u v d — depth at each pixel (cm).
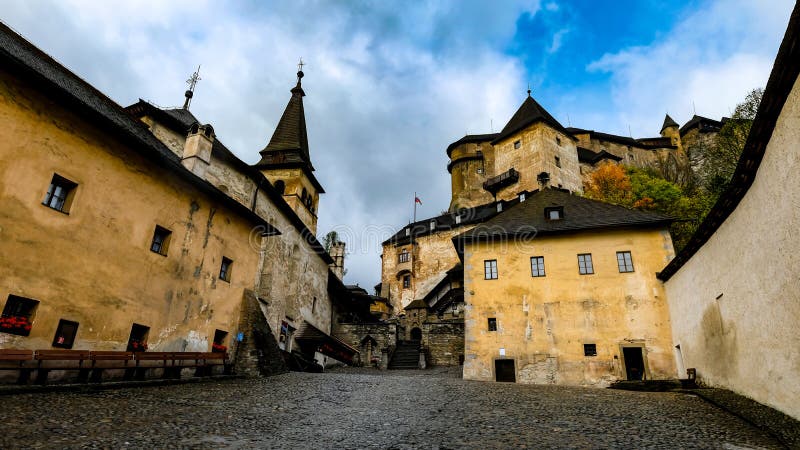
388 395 1345
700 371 1600
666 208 3594
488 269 2270
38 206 1126
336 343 3117
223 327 1753
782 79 845
